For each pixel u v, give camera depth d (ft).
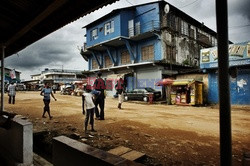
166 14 72.18
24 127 11.41
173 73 74.28
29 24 16.58
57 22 16.22
